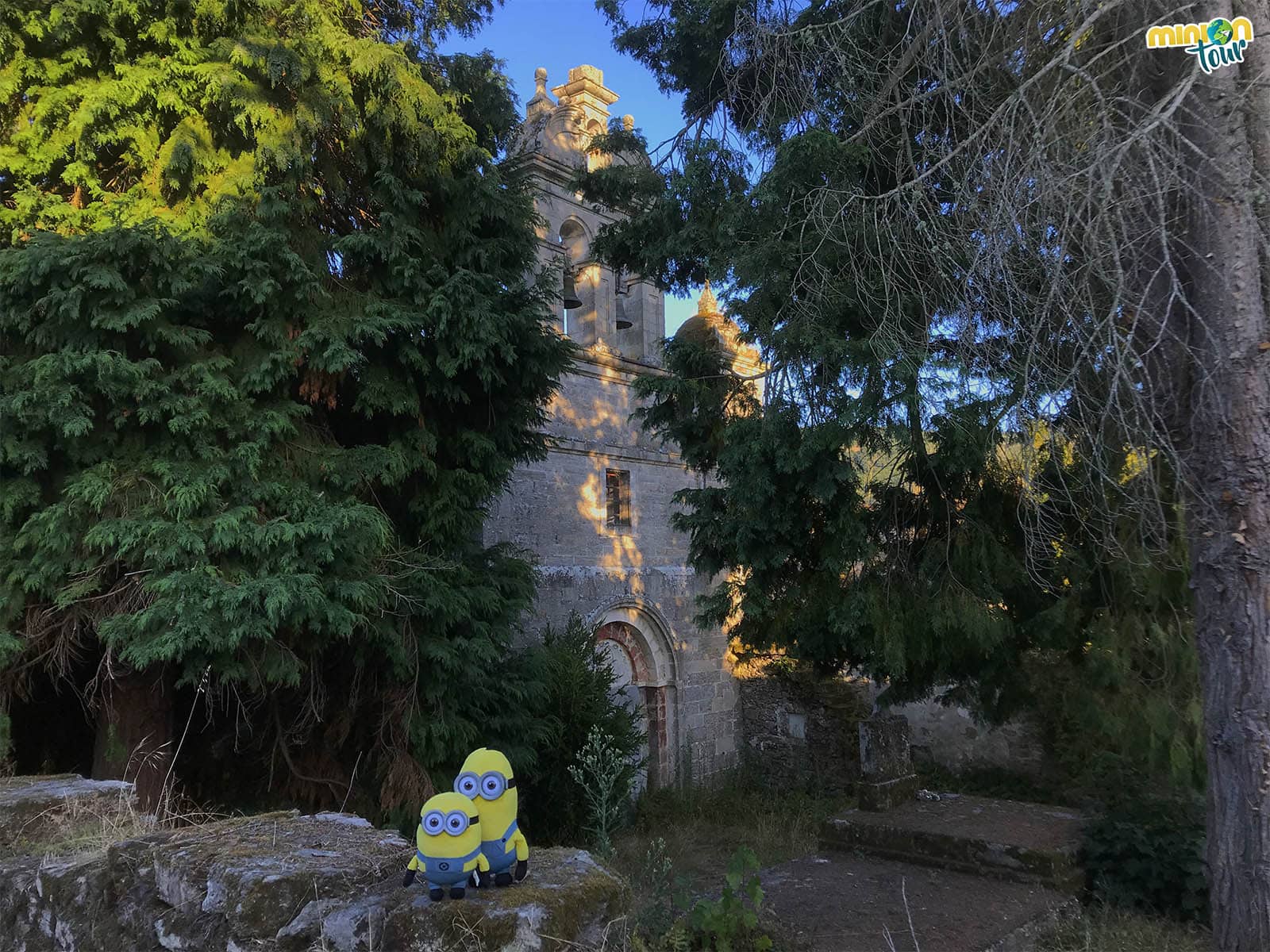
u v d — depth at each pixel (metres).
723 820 14.31
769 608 7.47
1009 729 13.33
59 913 3.61
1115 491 5.73
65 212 6.42
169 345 6.47
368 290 7.67
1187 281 4.23
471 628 8.30
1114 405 4.55
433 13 8.88
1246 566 3.82
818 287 6.40
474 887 2.68
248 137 7.14
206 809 7.55
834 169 6.33
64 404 5.67
